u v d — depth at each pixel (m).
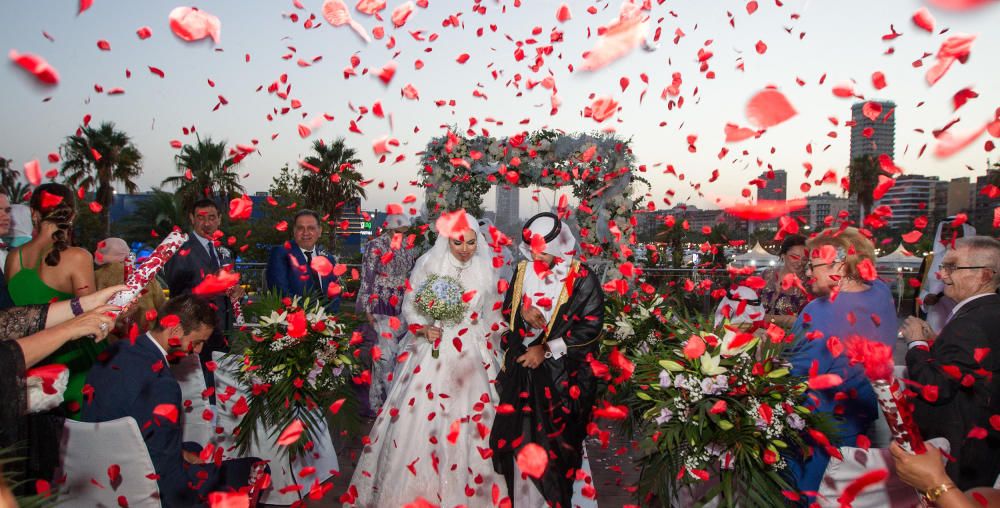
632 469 4.33
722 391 2.50
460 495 3.23
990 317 2.33
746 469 2.54
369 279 5.75
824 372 2.61
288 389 3.39
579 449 3.33
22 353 1.75
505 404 3.22
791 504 2.64
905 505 2.30
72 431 2.19
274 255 5.01
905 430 1.56
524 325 3.43
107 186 23.91
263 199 26.66
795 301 4.19
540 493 3.17
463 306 3.41
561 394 3.24
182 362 3.36
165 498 2.37
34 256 2.96
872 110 3.05
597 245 7.51
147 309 3.65
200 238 4.41
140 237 26.44
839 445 2.56
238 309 4.13
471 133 6.47
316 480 3.75
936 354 2.38
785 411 2.46
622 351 3.94
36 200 2.94
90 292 3.06
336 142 27.95
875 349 1.63
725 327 2.77
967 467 2.34
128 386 2.43
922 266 5.68
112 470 2.20
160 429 2.38
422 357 3.51
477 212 7.73
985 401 2.32
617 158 7.57
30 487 2.15
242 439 3.47
